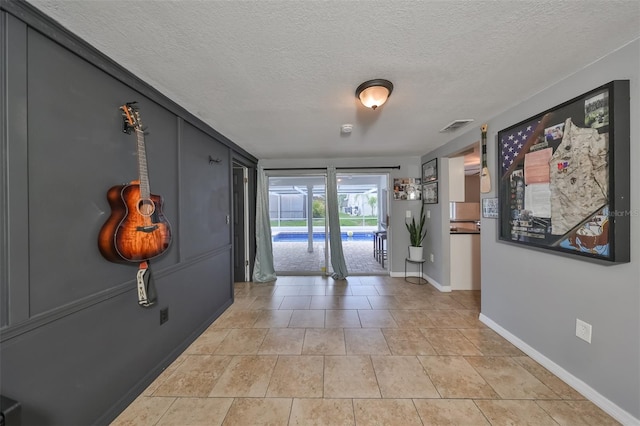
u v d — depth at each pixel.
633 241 1.24
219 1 0.95
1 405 0.80
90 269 1.25
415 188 4.04
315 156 3.97
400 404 1.45
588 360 1.47
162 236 1.54
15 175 0.95
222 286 2.79
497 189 2.19
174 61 1.37
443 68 1.45
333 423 1.33
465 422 1.33
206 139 2.46
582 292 1.50
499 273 2.22
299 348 2.04
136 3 0.96
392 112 2.13
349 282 3.83
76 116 1.18
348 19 1.05
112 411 1.36
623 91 1.25
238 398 1.51
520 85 1.67
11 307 0.94
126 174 1.47
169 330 1.86
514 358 1.88
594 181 1.37
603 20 1.07
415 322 2.48
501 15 1.04
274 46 1.23
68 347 1.16
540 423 1.32
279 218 7.14
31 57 1.00
